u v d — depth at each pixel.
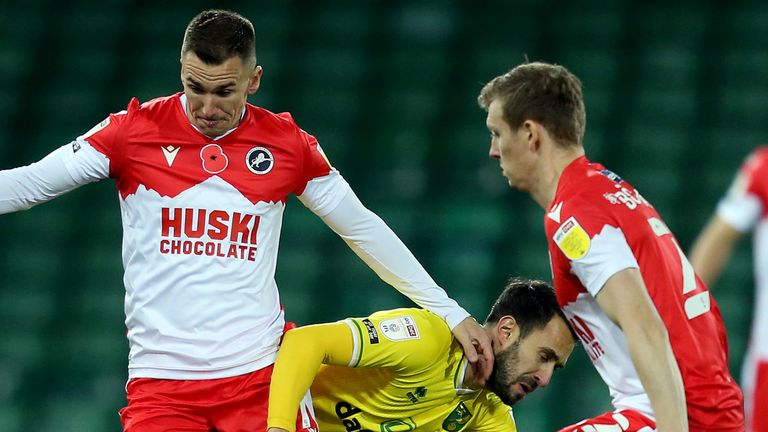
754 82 39.03
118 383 32.47
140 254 12.93
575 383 30.59
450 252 34.44
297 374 13.00
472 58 40.19
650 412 13.31
